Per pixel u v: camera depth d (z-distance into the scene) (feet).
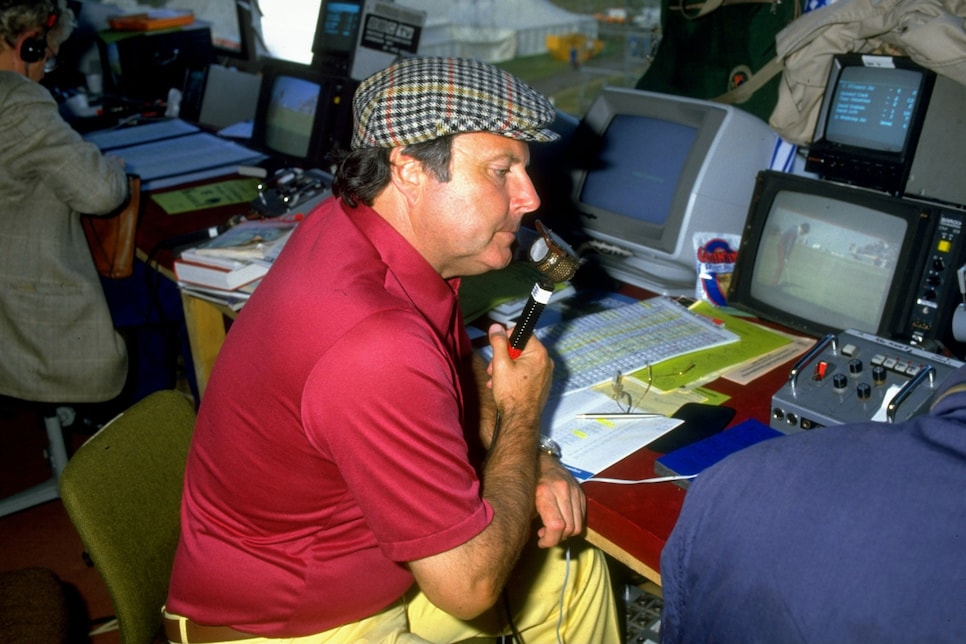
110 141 10.32
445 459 3.40
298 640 4.07
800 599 2.61
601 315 5.94
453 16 11.88
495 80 3.51
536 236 7.02
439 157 3.49
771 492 2.72
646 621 6.39
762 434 4.53
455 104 3.42
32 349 7.32
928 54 4.96
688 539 2.95
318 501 3.76
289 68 9.29
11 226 7.14
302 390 3.43
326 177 8.22
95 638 7.08
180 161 9.53
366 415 3.30
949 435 2.51
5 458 9.43
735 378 5.20
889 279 5.25
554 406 4.91
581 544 5.04
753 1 6.77
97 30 13.15
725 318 6.05
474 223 3.61
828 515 2.59
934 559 2.42
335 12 9.20
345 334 3.34
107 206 7.27
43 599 4.85
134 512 4.64
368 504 3.45
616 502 4.13
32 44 7.13
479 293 6.22
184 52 12.17
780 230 5.82
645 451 4.50
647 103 6.81
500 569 3.60
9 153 6.87
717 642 2.89
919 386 4.43
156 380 9.32
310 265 3.66
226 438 3.77
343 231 3.76
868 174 5.49
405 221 3.74
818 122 5.78
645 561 4.01
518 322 4.15
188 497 4.12
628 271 6.70
